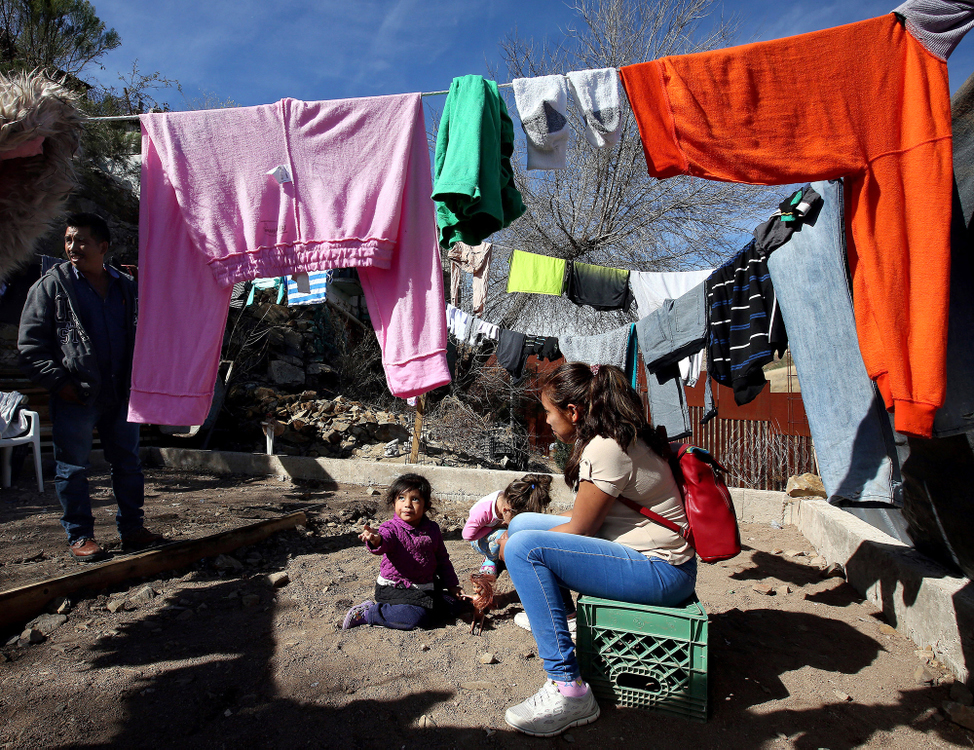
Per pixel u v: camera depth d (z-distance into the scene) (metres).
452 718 2.17
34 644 2.61
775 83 2.32
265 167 2.78
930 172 2.12
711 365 3.69
